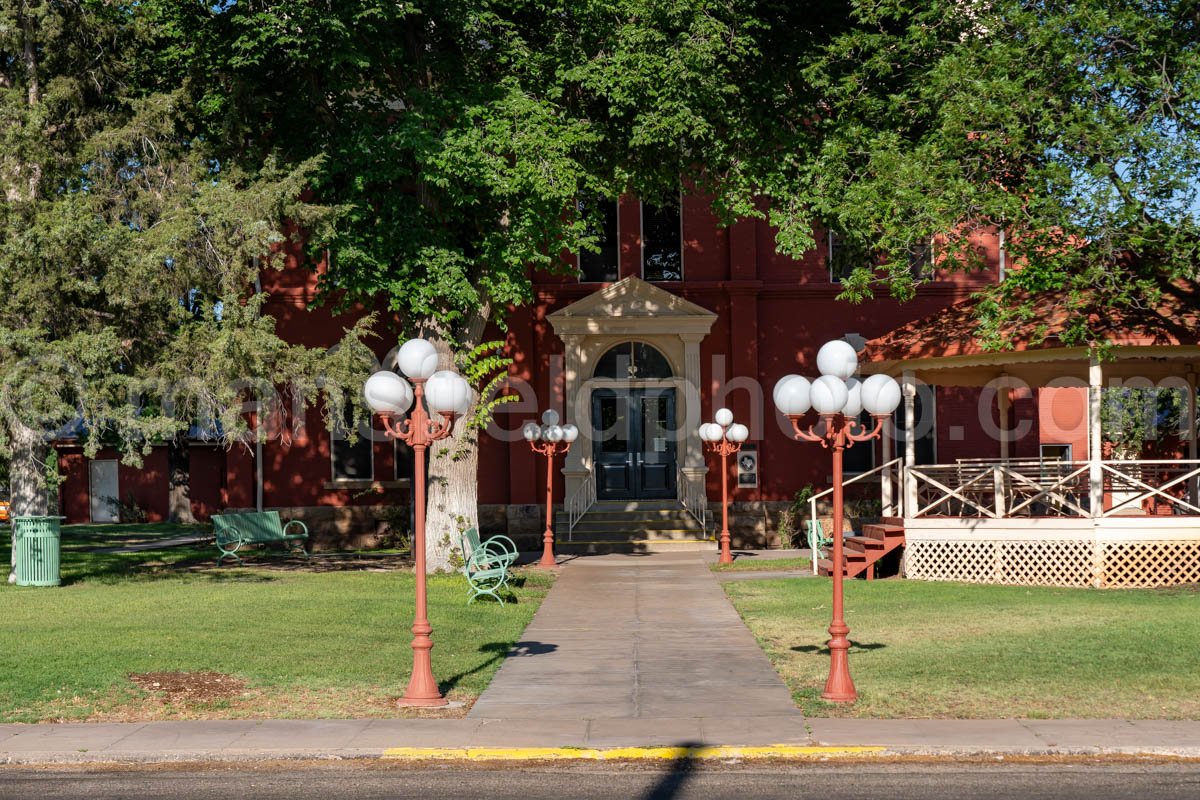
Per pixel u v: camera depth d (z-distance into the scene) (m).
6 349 16.69
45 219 16.61
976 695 10.62
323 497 28.62
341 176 19.81
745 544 28.41
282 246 28.17
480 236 20.59
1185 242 16.38
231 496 28.45
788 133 20.22
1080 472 18.72
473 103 19.06
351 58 18.02
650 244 29.44
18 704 10.47
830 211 19.16
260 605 16.20
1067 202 16.47
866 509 28.44
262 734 9.52
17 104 17.67
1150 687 10.75
